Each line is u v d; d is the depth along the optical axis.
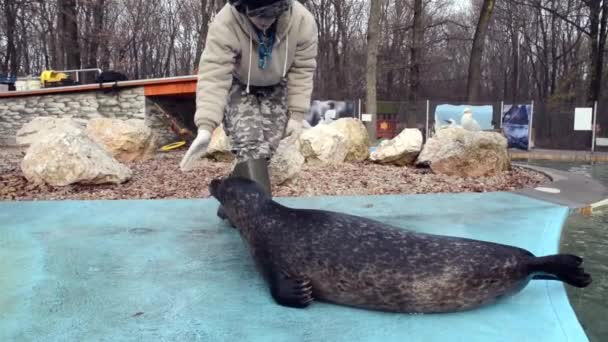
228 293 2.80
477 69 23.31
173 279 3.03
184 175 8.02
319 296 2.62
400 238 2.48
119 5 39.09
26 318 2.48
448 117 19.62
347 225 2.59
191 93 15.20
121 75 15.79
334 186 7.17
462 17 47.38
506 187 7.43
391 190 7.02
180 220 4.66
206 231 4.22
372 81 18.42
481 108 19.30
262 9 3.15
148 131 10.58
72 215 4.89
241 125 3.78
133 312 2.55
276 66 3.58
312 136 9.60
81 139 6.96
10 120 15.78
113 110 15.49
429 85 45.88
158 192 6.58
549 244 3.85
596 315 2.81
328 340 2.24
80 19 33.72
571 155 16.95
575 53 36.72
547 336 2.28
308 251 2.55
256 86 3.83
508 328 2.35
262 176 3.69
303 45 3.74
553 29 38.53
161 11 41.91
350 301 2.52
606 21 25.77
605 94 30.41
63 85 18.06
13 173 7.90
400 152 9.70
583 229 4.86
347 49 42.44
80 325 2.40
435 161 8.72
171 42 42.78
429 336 2.27
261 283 2.96
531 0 29.80
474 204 5.71
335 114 21.11
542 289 2.85
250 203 2.89
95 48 31.05
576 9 30.36
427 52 41.00
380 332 2.31
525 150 19.33
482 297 2.41
